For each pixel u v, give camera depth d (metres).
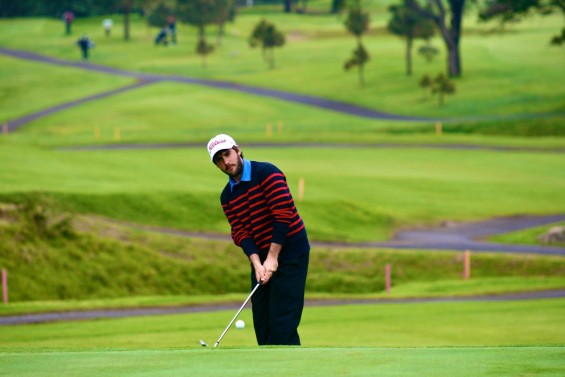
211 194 132.62
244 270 106.69
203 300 85.56
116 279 100.00
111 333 58.19
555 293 85.06
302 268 25.62
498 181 164.75
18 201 117.06
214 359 16.89
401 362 16.19
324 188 151.88
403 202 146.12
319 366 15.75
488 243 121.38
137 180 143.38
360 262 108.88
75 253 101.62
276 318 25.41
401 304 74.00
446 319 60.94
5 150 162.50
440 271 107.31
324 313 67.06
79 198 122.81
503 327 55.66
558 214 142.25
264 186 25.14
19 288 94.31
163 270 103.25
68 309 78.50
